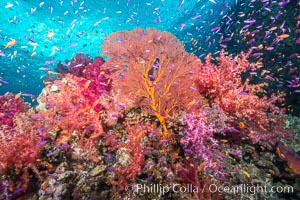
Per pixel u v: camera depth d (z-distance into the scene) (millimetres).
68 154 1006
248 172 943
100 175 903
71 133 1079
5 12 3836
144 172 904
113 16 4449
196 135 892
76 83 1143
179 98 1083
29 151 947
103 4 4133
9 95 1452
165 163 927
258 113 1048
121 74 1081
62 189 866
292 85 1518
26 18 4008
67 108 1102
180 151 986
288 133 1089
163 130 1046
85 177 904
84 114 1077
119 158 956
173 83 1084
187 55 1198
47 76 1797
